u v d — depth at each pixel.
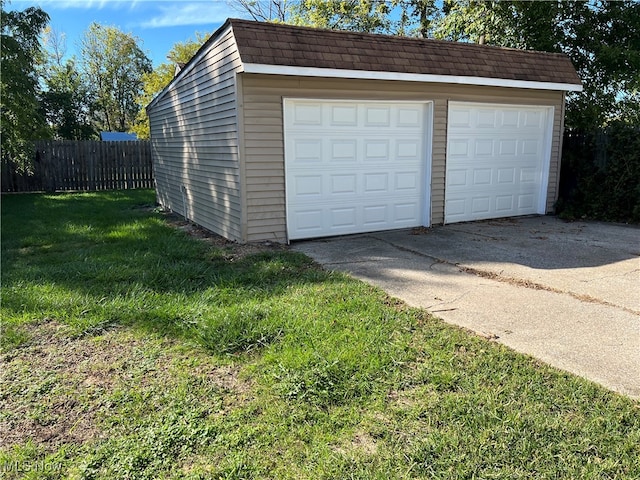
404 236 7.07
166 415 2.44
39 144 13.94
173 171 9.98
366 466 2.04
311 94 6.42
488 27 11.73
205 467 2.06
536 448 2.12
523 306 4.02
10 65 12.30
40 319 3.68
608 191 8.54
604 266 5.31
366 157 7.10
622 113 11.38
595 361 2.97
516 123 8.41
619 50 10.20
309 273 4.97
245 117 6.07
